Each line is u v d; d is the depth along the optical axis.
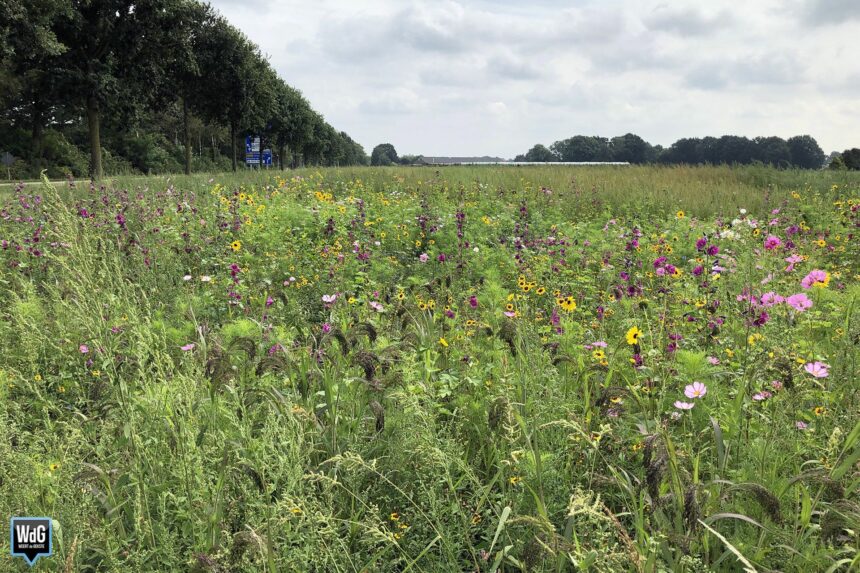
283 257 7.63
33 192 12.42
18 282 5.97
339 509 2.63
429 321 4.23
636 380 3.31
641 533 2.10
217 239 8.52
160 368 2.88
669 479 2.32
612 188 17.31
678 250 8.35
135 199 11.60
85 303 2.83
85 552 2.41
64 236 2.79
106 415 3.12
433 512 2.35
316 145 89.12
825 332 4.21
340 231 9.15
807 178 19.92
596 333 4.59
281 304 5.72
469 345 4.04
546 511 2.32
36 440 2.94
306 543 2.19
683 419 2.93
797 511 2.24
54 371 3.99
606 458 2.69
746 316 3.88
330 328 3.45
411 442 2.74
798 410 2.97
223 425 3.03
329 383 3.12
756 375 3.01
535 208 13.80
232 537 2.16
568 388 3.35
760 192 16.45
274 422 2.46
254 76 43.88
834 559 2.08
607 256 7.37
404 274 8.05
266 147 62.06
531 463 2.48
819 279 3.72
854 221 9.24
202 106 42.69
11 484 2.50
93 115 29.52
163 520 2.39
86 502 2.38
